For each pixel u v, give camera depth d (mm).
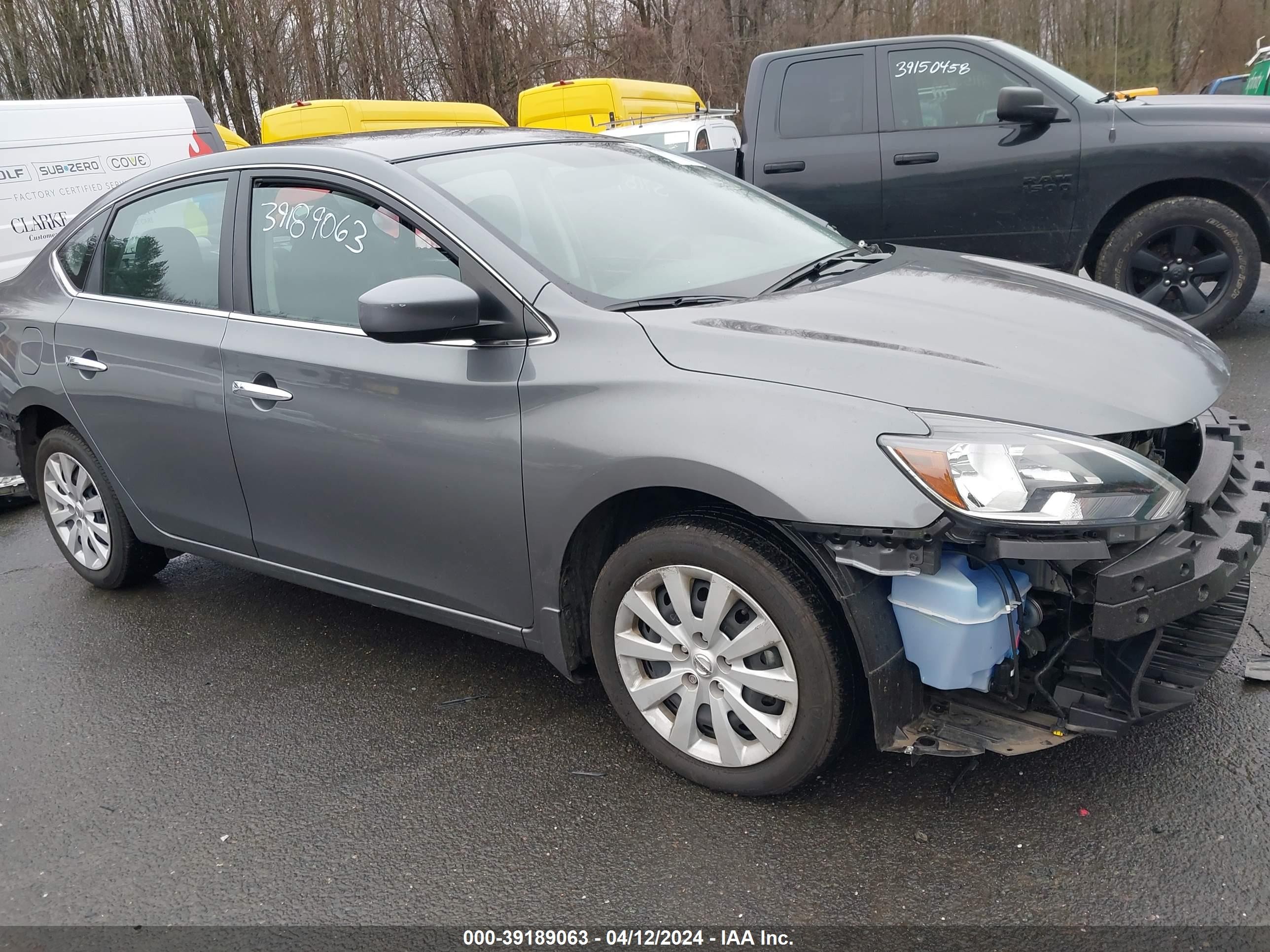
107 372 3871
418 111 13328
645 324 2688
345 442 3152
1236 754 2680
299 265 3340
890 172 6773
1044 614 2453
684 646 2684
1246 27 26844
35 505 6051
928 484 2246
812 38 26047
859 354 2488
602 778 2877
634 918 2340
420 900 2463
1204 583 2268
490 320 2865
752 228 3557
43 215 8727
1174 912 2205
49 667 3869
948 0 27469
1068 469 2227
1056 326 2719
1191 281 6340
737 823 2625
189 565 4758
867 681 2393
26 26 19609
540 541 2811
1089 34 27734
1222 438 2779
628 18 24516
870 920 2268
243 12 20609
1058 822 2504
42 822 2906
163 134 9586
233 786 2998
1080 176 6344
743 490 2391
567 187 3365
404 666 3627
